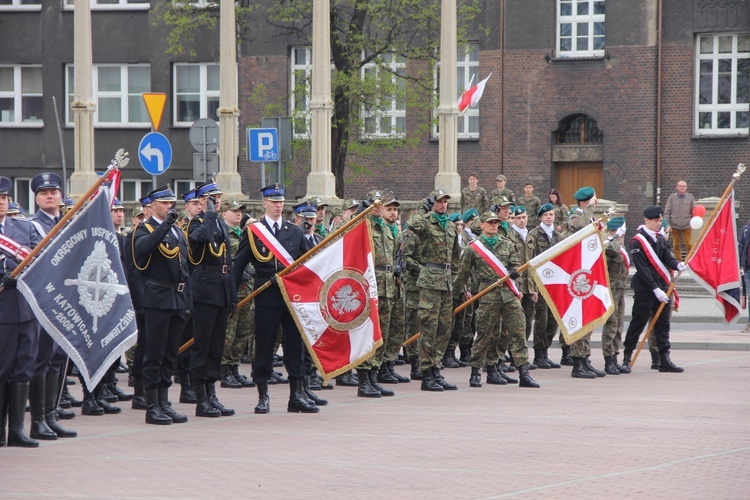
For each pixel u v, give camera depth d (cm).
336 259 1925
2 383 1577
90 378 1614
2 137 5947
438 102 4797
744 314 3722
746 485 1298
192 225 1861
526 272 2552
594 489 1277
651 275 2478
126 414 1909
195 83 5797
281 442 1606
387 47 4700
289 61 5584
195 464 1446
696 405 1973
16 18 5891
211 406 1872
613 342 2467
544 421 1792
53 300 1584
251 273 2295
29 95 5938
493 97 5288
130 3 5819
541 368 2611
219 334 1866
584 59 5147
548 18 5191
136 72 5866
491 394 2136
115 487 1311
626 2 5075
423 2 4725
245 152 5606
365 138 5159
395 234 2441
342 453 1519
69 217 1598
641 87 5075
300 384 1909
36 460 1477
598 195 5247
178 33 4991
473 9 4866
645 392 2158
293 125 5150
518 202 4025
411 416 1852
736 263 2655
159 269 1784
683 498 1231
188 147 5803
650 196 5084
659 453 1509
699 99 5044
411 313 2422
